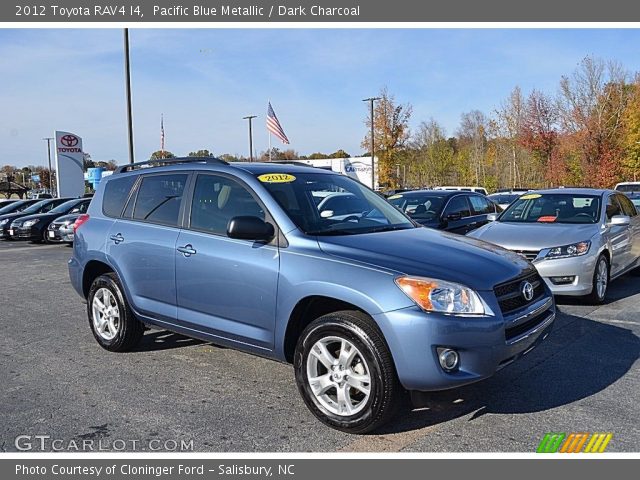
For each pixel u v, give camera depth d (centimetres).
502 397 434
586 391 445
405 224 493
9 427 392
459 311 354
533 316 402
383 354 357
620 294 813
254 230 406
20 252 1584
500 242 744
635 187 1984
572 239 720
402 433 379
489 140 5372
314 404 390
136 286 518
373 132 4353
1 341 611
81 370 509
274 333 412
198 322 465
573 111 4672
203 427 390
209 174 486
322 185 489
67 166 3122
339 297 372
